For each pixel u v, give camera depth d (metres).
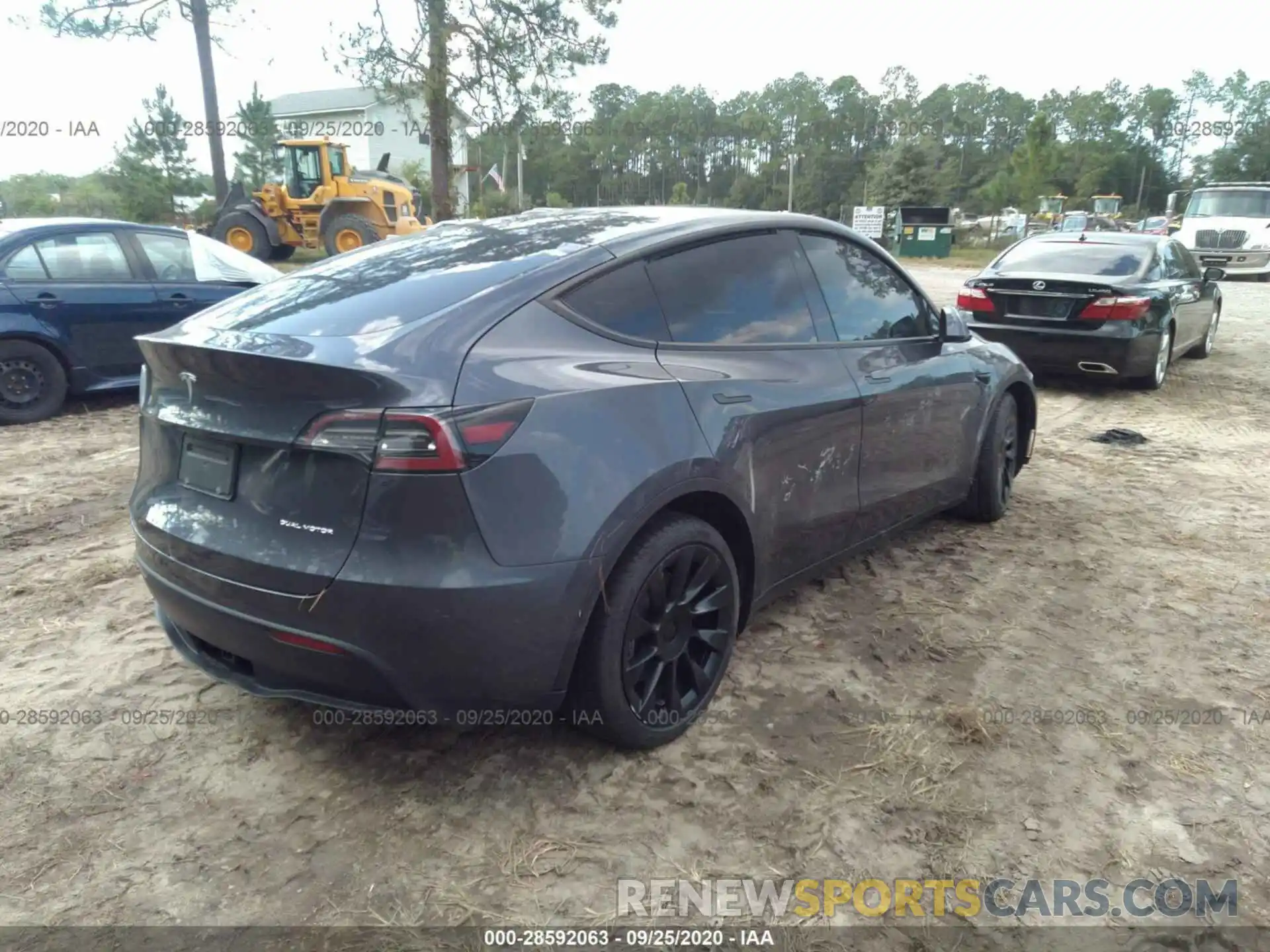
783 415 3.24
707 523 2.99
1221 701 3.27
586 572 2.53
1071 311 8.49
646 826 2.62
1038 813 2.69
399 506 2.32
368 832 2.60
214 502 2.63
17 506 5.30
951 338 4.32
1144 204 87.44
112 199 30.17
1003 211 47.69
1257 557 4.61
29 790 2.76
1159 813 2.69
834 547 3.74
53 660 3.52
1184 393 8.97
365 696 2.51
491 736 3.04
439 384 2.37
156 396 2.88
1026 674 3.45
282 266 21.66
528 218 3.48
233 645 2.62
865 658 3.56
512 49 17.42
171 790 2.77
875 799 2.74
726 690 3.32
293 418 2.43
